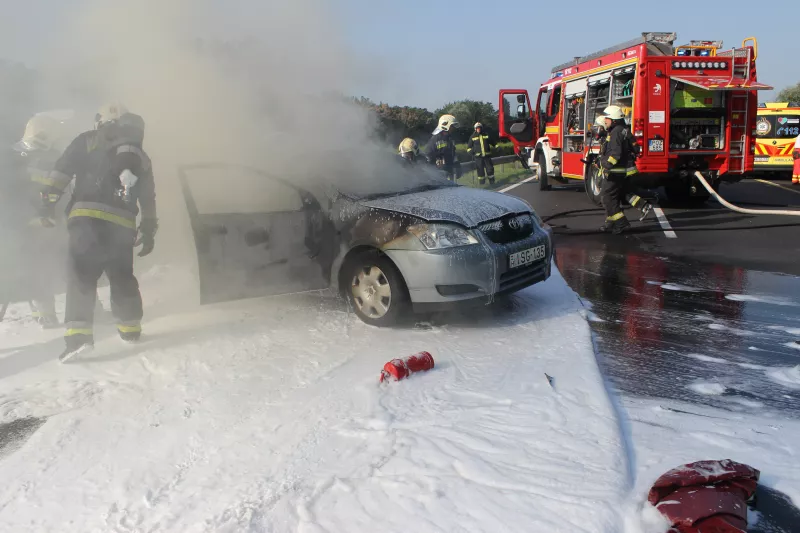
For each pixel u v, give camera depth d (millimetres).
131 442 2877
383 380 3410
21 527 2297
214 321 4719
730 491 2189
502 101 16141
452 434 2758
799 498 2291
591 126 11844
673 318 4648
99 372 3787
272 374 3619
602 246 7734
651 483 2367
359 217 4543
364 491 2350
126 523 2271
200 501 2371
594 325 4520
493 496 2270
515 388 3254
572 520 2117
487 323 4484
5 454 2842
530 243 4547
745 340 4121
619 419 2926
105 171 4012
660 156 10148
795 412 3020
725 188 15016
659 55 10023
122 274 4141
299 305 5102
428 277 4172
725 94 10266
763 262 6512
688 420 2943
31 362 4012
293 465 2582
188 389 3457
